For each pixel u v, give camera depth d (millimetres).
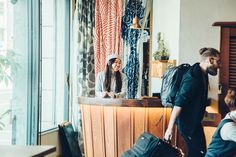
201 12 5645
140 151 4094
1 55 4652
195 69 4160
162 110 4836
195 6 5648
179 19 5684
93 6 6680
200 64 4254
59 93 6707
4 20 4895
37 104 5098
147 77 7113
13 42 4930
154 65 6582
